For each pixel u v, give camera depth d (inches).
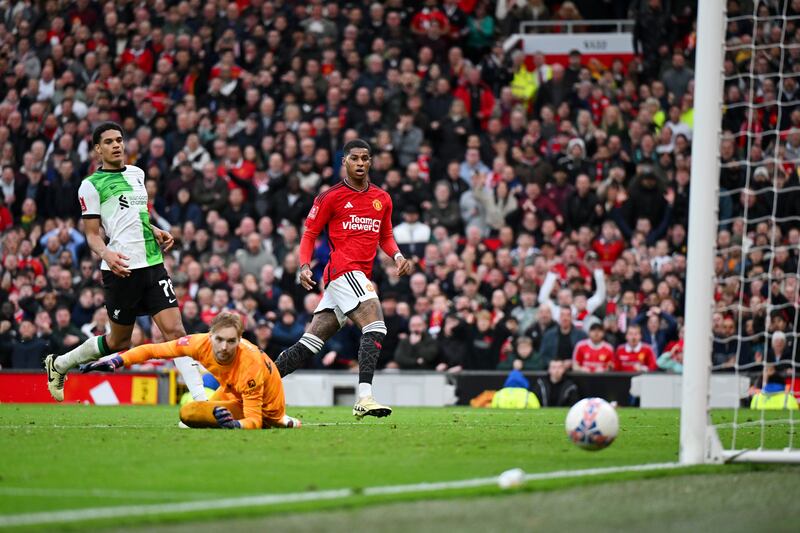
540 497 541.6
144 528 443.5
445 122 2178.9
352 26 2359.7
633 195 2036.2
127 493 535.5
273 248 1988.2
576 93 2246.6
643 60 2345.0
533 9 2481.5
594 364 1742.1
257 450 720.3
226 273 1940.2
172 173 2129.7
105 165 991.6
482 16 2422.5
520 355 1760.6
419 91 2252.7
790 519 494.9
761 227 1931.6
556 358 1766.7
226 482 573.6
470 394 1710.1
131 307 995.3
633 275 1895.9
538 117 2252.7
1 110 2372.0
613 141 2128.4
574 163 2110.0
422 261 1927.9
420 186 2037.4
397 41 2330.2
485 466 658.2
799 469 677.9
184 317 1852.9
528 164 2116.1
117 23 2448.3
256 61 2347.4
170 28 2422.5
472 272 1911.9
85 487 554.6
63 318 1881.2
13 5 2514.8
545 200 2050.9
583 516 490.6
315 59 2310.5
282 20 2377.0
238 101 2298.2
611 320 1798.7
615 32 2519.7
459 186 2080.5
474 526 460.1
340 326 1039.6
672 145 2155.5
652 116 2193.7
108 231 988.6
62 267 2011.6
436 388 1715.1
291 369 1031.6
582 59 2407.7
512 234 1978.3
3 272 2112.5
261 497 524.7
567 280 1894.7
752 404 1653.5
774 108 2206.0
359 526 455.5
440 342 1776.6
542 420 1143.0
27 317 1964.8
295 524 457.7
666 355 1777.8
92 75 2395.4
